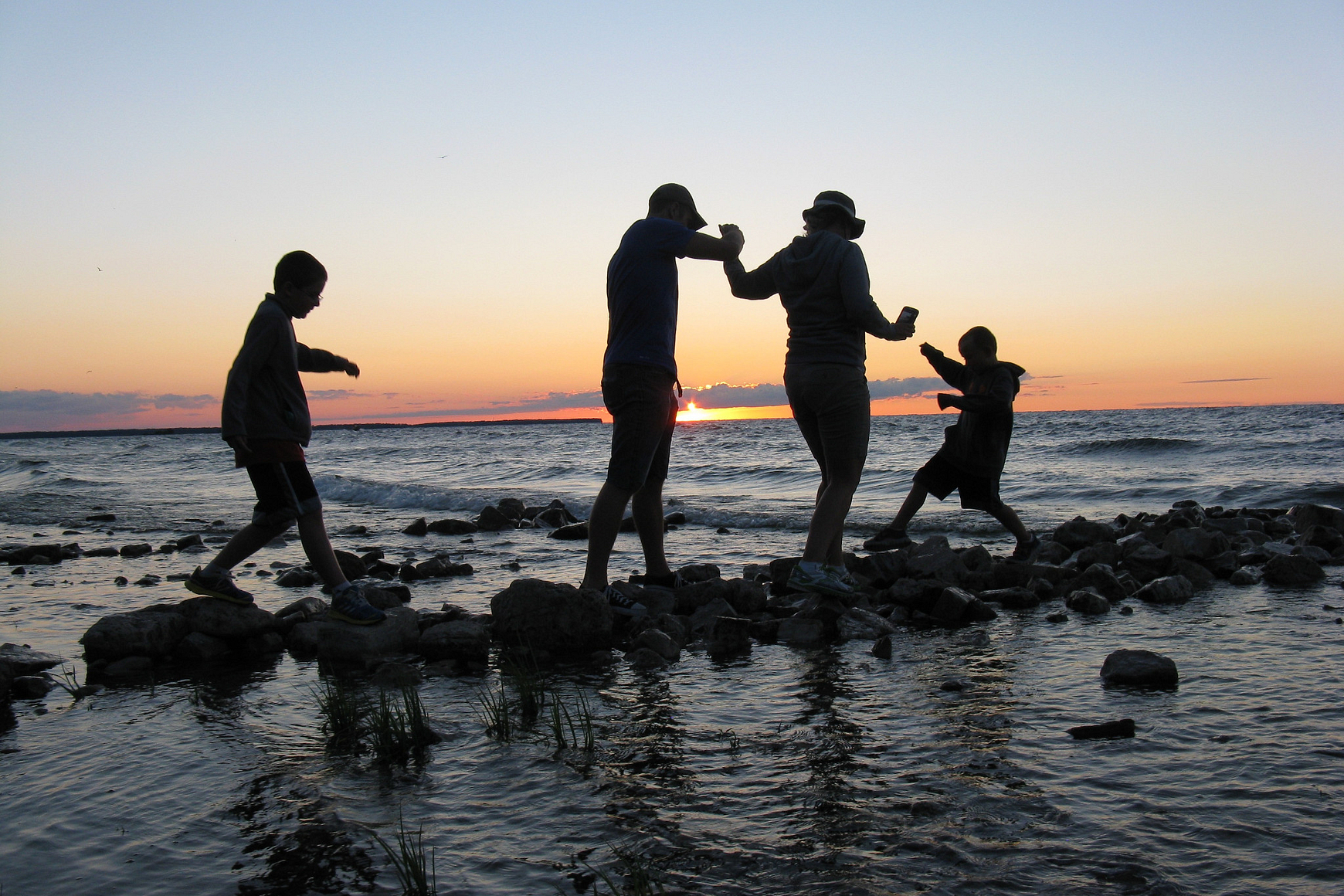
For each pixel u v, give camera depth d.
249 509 13.43
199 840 2.30
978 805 2.42
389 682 3.88
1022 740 2.94
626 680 3.87
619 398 4.72
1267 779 2.53
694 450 32.66
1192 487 13.11
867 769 2.71
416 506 14.55
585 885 2.03
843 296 4.83
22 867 2.18
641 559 7.54
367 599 4.97
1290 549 6.76
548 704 3.54
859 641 4.51
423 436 90.44
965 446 6.52
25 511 14.03
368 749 2.99
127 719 3.39
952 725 3.12
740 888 2.00
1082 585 5.61
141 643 4.27
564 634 4.43
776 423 95.31
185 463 30.38
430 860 2.17
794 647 4.45
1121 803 2.41
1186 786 2.51
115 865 2.18
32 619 5.42
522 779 2.69
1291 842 2.15
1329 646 4.06
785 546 8.17
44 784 2.72
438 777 2.72
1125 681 3.58
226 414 4.15
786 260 5.05
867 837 2.24
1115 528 8.23
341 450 43.31
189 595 6.12
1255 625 4.57
